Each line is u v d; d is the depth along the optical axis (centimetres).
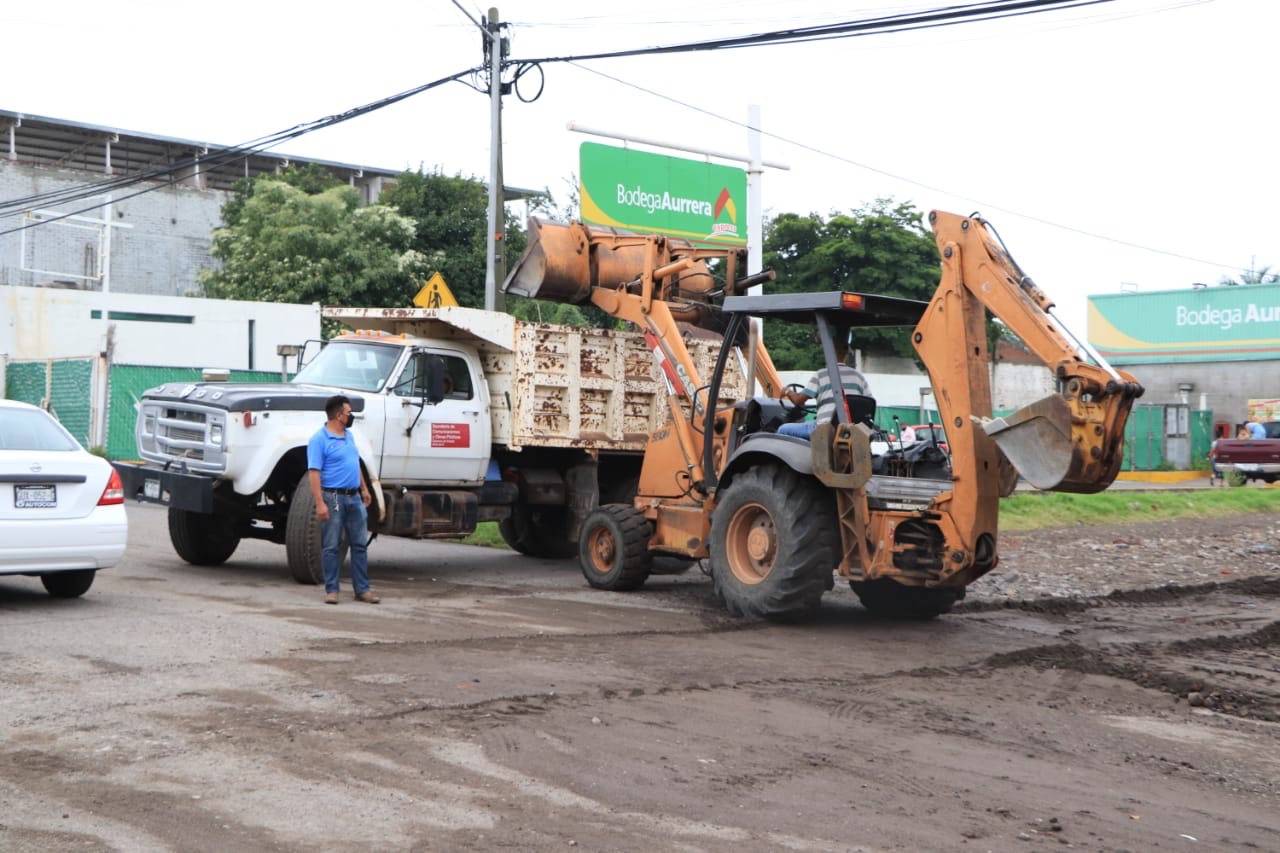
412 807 520
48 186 5347
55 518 979
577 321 3447
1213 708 802
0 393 3092
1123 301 5669
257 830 487
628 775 578
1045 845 512
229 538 1324
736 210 2875
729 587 1095
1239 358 5309
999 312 997
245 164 6072
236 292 4131
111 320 3497
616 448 1476
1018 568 1566
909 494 1026
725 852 486
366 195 6275
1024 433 953
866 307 1078
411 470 1336
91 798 517
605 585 1266
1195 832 543
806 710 729
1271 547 1889
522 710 685
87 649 807
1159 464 4609
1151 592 1374
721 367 1188
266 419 1200
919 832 520
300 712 659
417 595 1168
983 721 729
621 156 2677
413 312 1421
